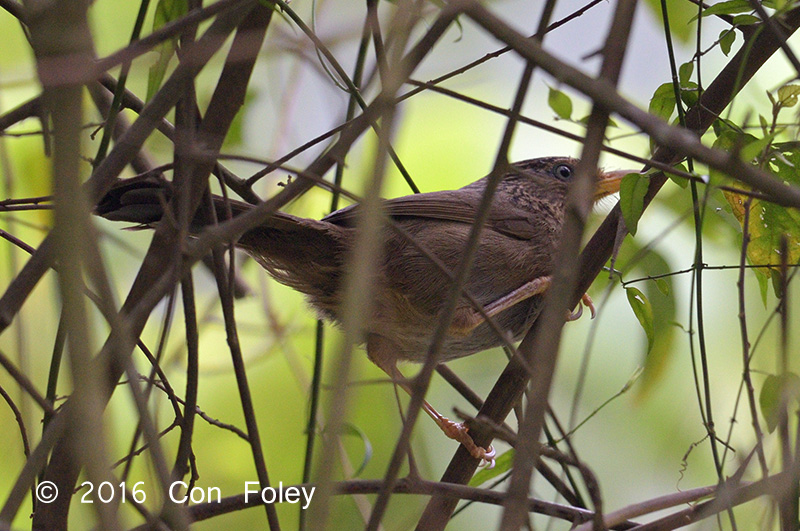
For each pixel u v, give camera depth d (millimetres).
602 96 4094
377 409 10805
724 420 10852
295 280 8344
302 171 4480
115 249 11336
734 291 11055
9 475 10094
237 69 5867
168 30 4559
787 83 5934
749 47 5297
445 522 6332
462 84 9930
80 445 3621
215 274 6148
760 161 5766
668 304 8289
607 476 11195
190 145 5059
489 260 8469
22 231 10391
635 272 8484
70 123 3664
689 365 11031
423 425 11305
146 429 4117
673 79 5875
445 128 12320
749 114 6352
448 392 11578
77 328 3656
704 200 4941
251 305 11391
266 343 10375
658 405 11305
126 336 4105
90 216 3990
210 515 6117
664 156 5961
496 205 8797
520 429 4645
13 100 10055
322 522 3668
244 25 5832
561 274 4039
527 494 3850
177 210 5605
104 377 4887
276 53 7102
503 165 4359
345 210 8039
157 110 4914
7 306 4809
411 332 8531
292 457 10812
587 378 11820
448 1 4301
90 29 4160
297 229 7867
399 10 4289
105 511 3666
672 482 11117
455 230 8492
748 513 7688
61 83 3631
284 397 11109
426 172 12148
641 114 4109
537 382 3953
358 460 10477
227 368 10828
